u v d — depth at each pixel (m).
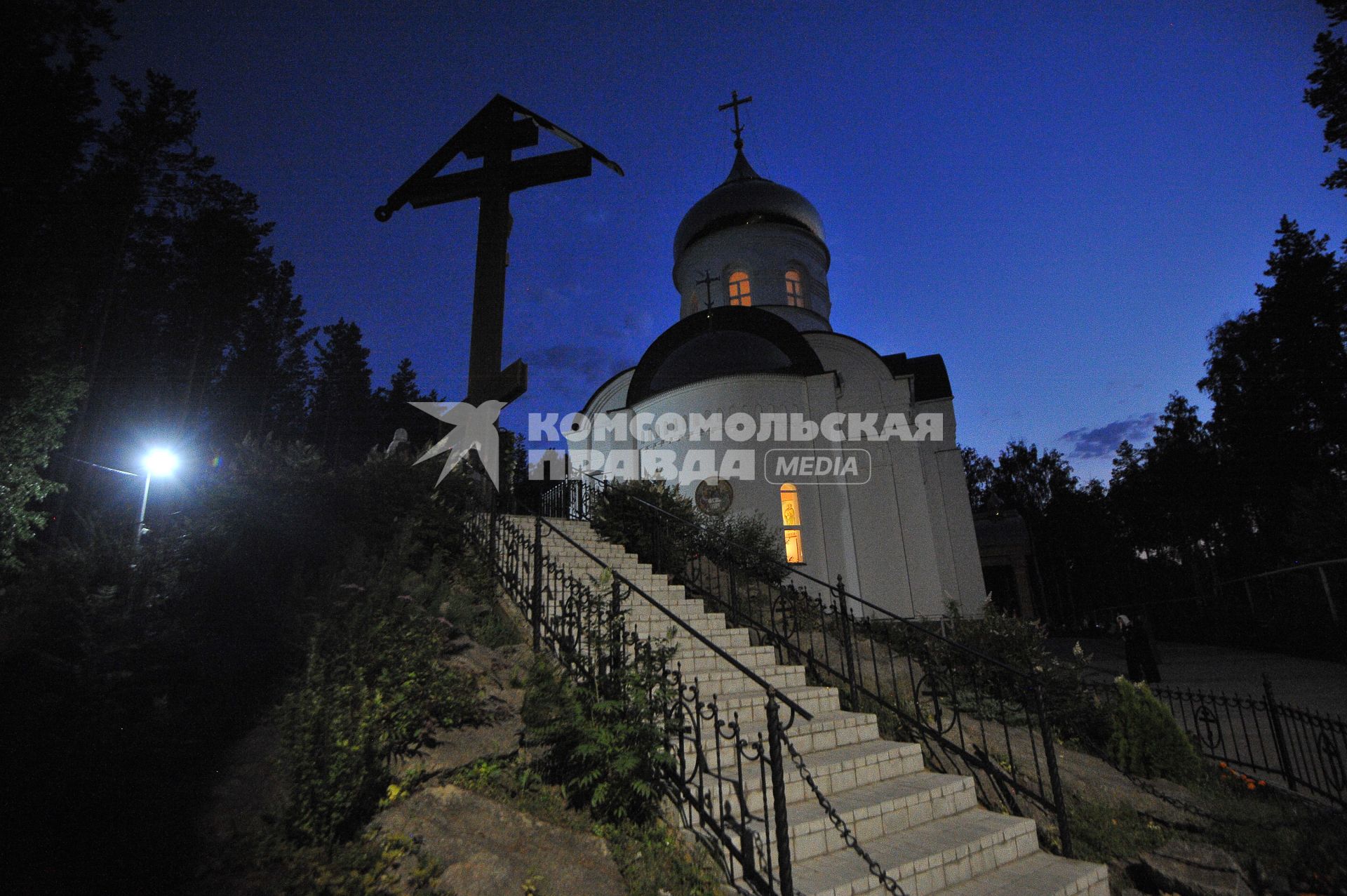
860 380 22.69
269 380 38.09
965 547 24.78
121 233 22.53
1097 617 44.66
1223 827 5.94
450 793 4.31
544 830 4.29
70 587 4.30
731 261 29.80
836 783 5.54
